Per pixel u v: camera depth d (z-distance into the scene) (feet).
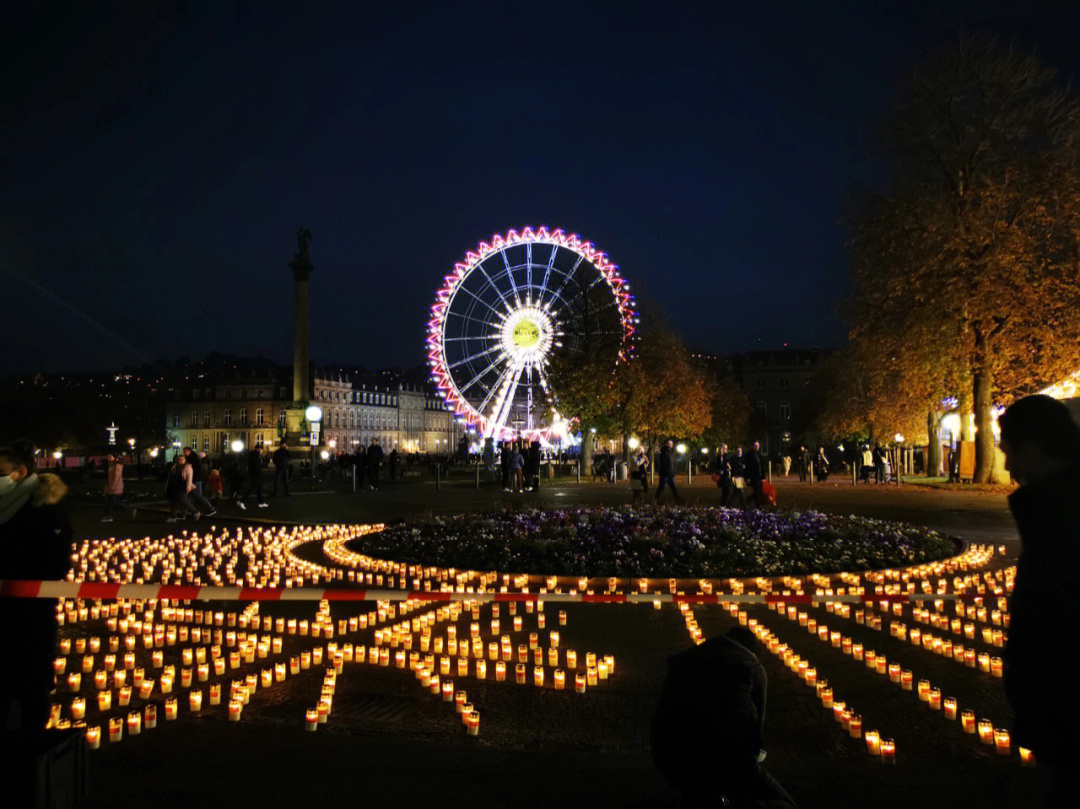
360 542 58.85
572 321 164.25
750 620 36.81
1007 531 71.31
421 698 26.20
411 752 20.92
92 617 38.29
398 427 534.37
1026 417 11.45
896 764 20.34
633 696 26.53
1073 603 10.72
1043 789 18.43
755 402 399.85
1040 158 118.52
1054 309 121.70
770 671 29.25
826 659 30.89
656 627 35.63
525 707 25.40
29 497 19.42
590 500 111.24
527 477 135.44
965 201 123.65
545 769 19.71
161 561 58.34
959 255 121.19
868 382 222.48
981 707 25.48
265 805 17.65
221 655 32.12
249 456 98.89
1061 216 118.32
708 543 49.14
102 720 24.32
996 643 33.27
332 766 19.90
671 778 16.08
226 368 471.21
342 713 24.57
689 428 215.92
